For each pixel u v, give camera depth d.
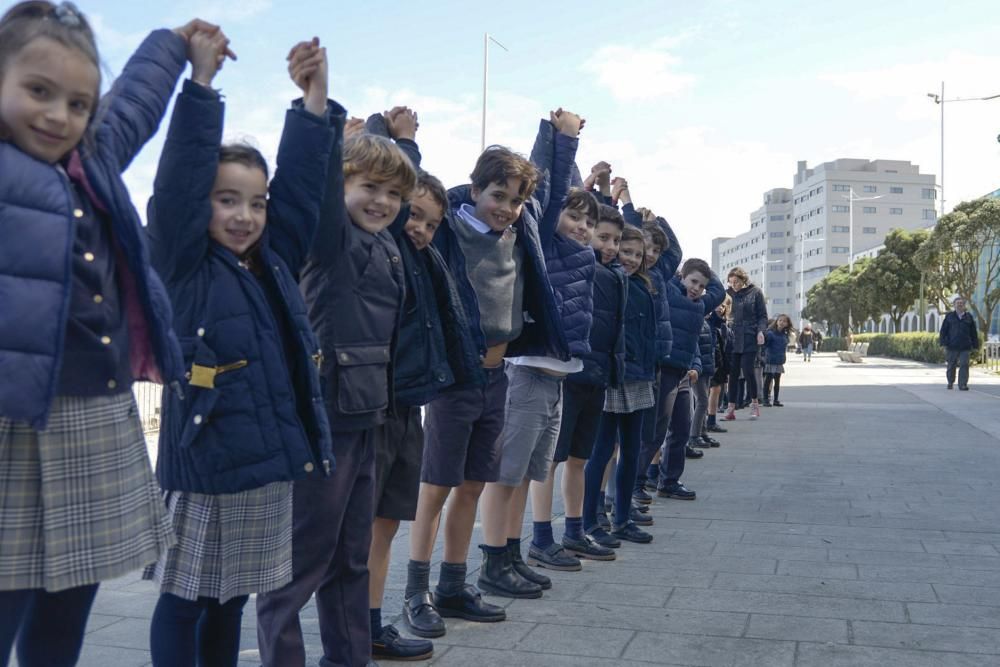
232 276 2.65
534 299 4.32
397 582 4.85
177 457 2.58
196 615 2.66
